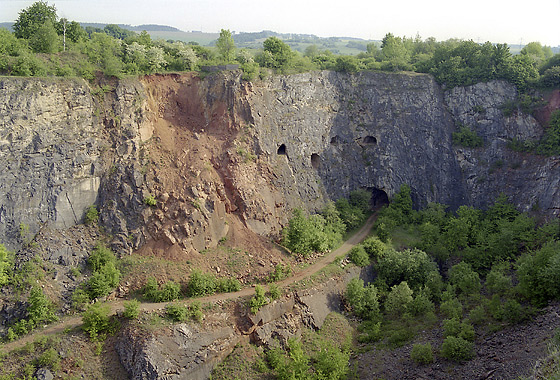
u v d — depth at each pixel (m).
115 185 64.25
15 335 49.75
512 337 50.59
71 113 63.47
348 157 89.12
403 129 91.12
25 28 80.69
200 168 68.12
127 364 48.38
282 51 88.19
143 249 61.47
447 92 94.62
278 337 56.34
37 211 58.56
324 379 49.62
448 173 91.00
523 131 89.25
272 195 73.75
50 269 56.06
